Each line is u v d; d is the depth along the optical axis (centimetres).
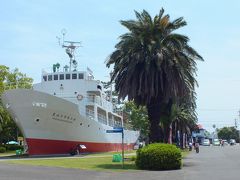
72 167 2675
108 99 6088
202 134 15250
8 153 5616
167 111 3647
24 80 6931
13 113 3912
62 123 4094
